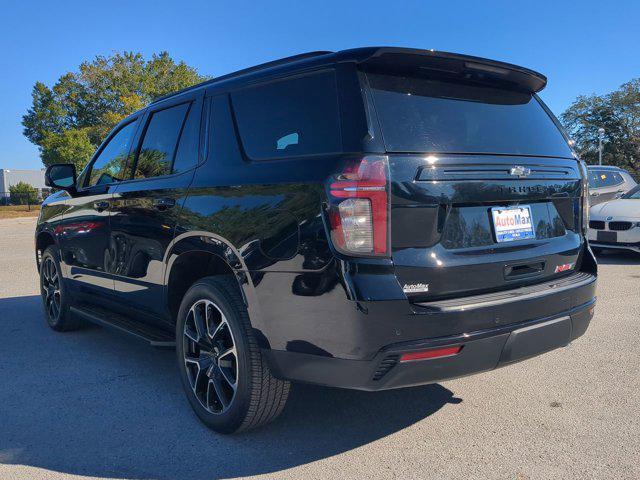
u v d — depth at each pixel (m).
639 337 4.83
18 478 2.65
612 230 9.02
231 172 3.09
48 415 3.38
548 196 3.12
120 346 4.87
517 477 2.61
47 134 53.16
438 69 2.89
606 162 56.81
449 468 2.70
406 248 2.52
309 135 2.77
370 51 2.66
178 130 3.71
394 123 2.65
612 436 3.01
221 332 3.04
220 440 3.03
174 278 3.54
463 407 3.43
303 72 2.90
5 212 35.66
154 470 2.72
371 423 3.22
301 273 2.56
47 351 4.73
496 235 2.84
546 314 2.88
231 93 3.32
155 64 55.06
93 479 2.65
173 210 3.40
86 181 4.86
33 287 7.93
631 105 55.28
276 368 2.71
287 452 2.89
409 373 2.49
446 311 2.51
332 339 2.49
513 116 3.17
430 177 2.59
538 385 3.77
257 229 2.76
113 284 4.25
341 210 2.45
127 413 3.40
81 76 53.22
